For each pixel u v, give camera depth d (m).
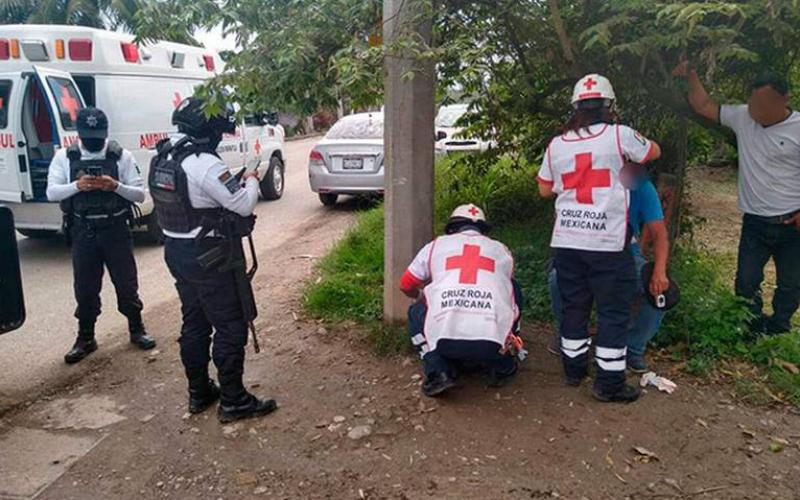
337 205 11.37
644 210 3.80
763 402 3.83
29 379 4.58
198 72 10.09
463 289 3.74
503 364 3.99
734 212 9.23
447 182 7.98
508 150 6.68
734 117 4.32
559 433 3.56
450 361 3.97
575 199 3.70
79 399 4.24
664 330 4.48
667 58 4.28
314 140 28.95
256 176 3.80
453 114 10.89
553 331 4.85
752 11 3.36
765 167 4.23
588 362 4.22
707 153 6.67
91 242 4.72
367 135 10.63
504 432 3.59
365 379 4.26
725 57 3.49
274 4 3.93
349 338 4.88
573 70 4.55
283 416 3.87
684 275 5.01
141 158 8.48
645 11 3.52
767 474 3.23
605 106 3.72
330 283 5.63
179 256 3.64
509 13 4.48
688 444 3.46
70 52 7.79
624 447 3.44
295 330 5.12
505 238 6.61
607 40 3.50
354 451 3.50
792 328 4.75
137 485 3.31
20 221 7.80
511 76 4.93
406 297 4.72
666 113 5.04
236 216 3.63
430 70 4.21
